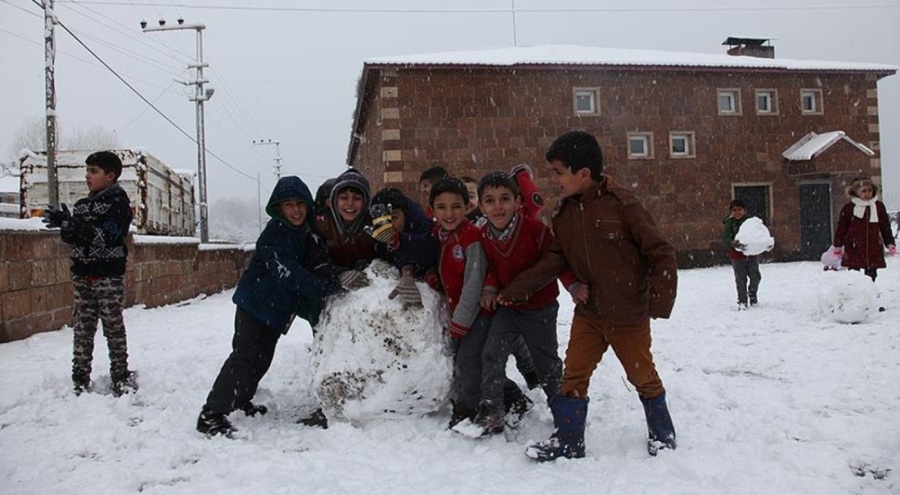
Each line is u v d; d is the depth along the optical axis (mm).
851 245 8859
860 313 7488
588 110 22641
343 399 3969
